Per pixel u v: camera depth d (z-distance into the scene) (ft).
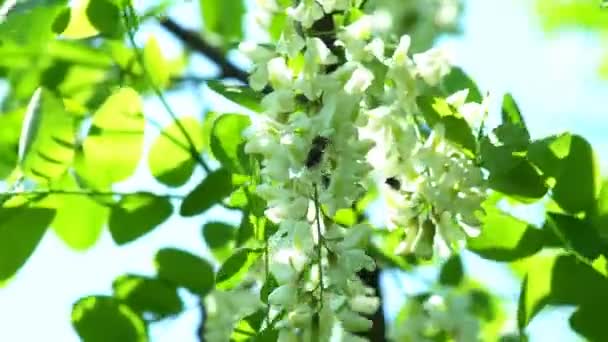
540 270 3.45
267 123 3.27
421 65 3.34
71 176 3.57
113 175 3.58
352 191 3.22
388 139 3.31
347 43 3.33
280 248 3.30
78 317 3.55
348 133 3.23
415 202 3.34
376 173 3.33
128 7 3.54
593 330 3.43
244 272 3.43
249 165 3.48
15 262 3.55
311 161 3.23
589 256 3.40
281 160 3.24
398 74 3.33
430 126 3.35
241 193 3.50
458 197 3.32
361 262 3.28
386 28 3.57
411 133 3.31
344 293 3.28
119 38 3.57
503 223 3.46
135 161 3.58
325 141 3.23
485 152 3.33
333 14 3.40
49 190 3.56
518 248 3.46
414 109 3.34
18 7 3.43
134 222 3.59
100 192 3.59
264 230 3.45
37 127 3.49
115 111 3.54
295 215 3.24
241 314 3.53
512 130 3.35
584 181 3.41
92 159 3.56
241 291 3.53
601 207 3.43
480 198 3.33
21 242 3.55
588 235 3.42
